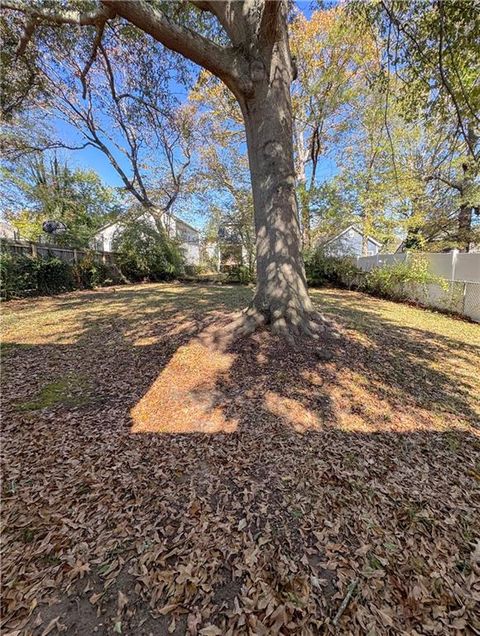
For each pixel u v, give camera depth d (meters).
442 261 7.84
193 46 3.49
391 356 4.08
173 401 2.96
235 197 15.68
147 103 8.70
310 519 1.72
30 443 2.37
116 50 7.67
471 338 5.19
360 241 15.81
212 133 15.12
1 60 5.45
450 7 2.75
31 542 1.56
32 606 1.28
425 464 2.19
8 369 3.66
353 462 2.18
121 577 1.40
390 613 1.27
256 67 3.72
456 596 1.33
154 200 17.28
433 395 3.16
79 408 2.87
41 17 4.10
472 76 3.44
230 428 2.55
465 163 8.56
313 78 12.12
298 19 8.70
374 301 9.03
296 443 2.38
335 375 3.41
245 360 3.63
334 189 12.60
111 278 12.72
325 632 1.20
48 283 9.31
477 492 1.94
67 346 4.42
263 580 1.40
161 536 1.61
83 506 1.80
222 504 1.82
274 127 3.92
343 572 1.44
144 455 2.24
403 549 1.55
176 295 9.25
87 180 17.53
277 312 4.08
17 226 15.07
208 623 1.23
